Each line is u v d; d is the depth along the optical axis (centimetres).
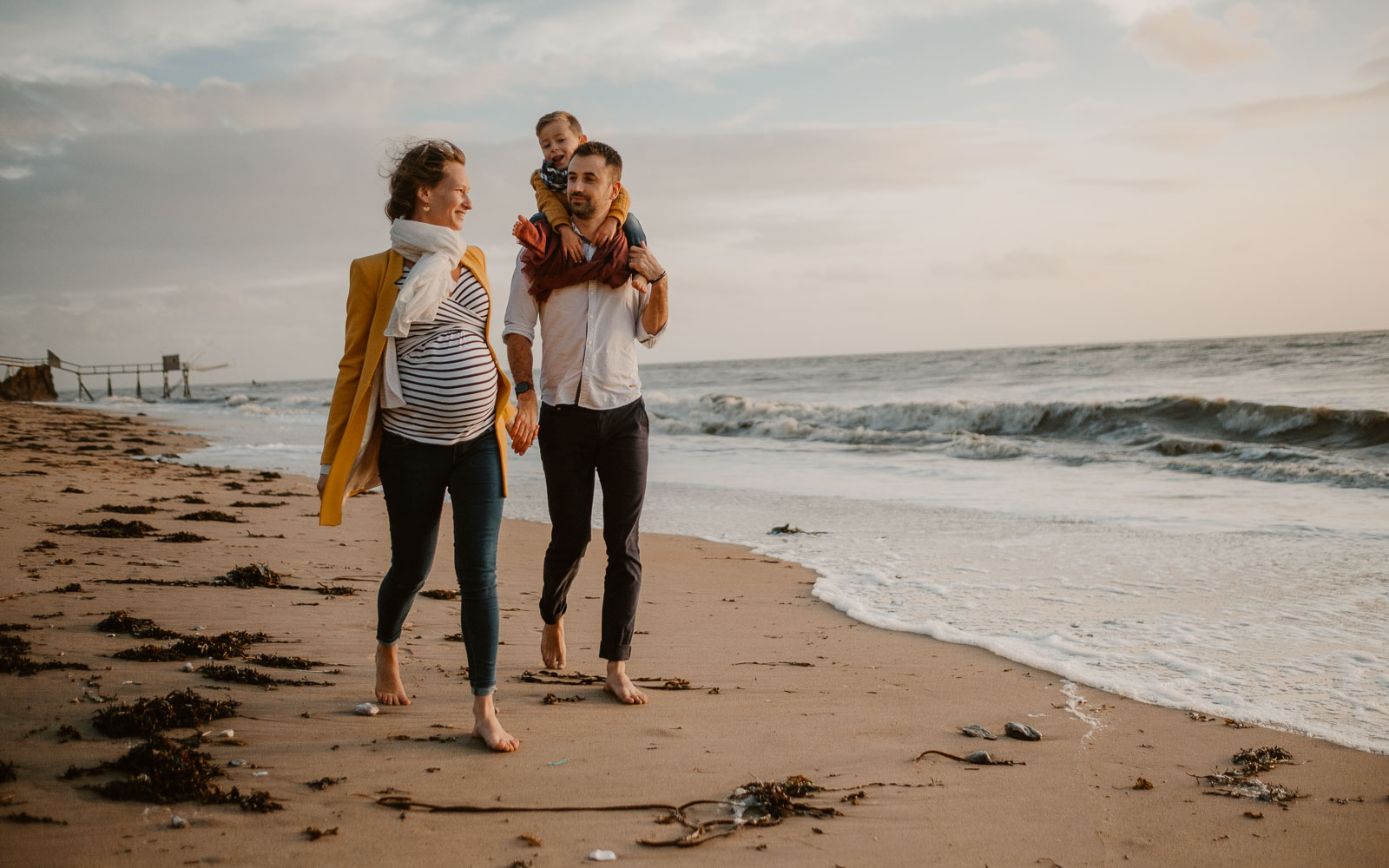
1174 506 899
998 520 841
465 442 286
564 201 339
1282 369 2709
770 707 337
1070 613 498
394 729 288
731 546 757
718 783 258
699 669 396
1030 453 1413
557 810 233
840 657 419
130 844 201
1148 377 2942
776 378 5119
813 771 271
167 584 482
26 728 263
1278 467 1105
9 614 398
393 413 283
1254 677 379
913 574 617
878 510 933
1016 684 374
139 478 1086
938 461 1416
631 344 343
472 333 288
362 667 360
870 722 321
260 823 215
